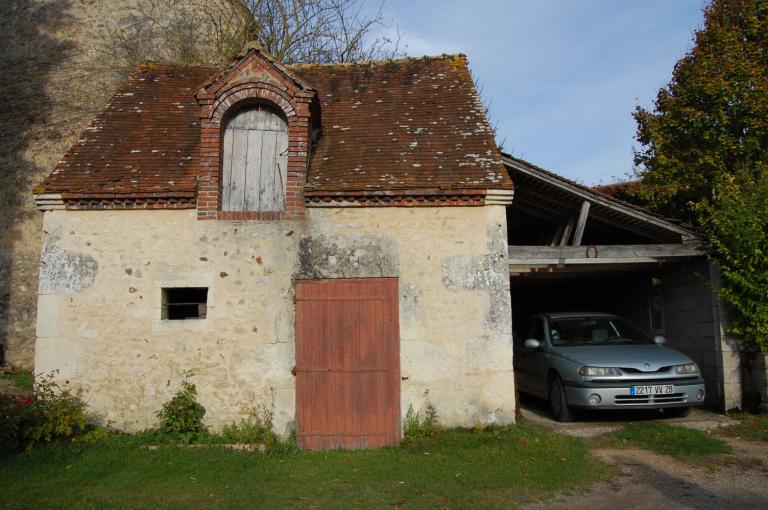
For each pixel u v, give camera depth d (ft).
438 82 34.55
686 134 38.60
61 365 25.32
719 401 30.27
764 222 28.50
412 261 25.86
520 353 34.37
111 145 29.55
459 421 25.09
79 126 48.26
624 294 40.75
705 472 20.42
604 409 26.50
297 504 17.60
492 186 25.84
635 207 30.50
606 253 30.66
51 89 48.85
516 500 17.90
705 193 38.60
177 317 30.07
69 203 26.11
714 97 36.91
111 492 18.57
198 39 53.06
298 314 25.54
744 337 29.53
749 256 28.86
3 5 50.29
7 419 22.66
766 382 28.71
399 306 25.59
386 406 25.02
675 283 34.24
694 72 38.32
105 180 26.73
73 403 25.03
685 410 29.45
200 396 25.20
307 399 25.09
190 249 25.98
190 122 31.81
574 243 30.68
